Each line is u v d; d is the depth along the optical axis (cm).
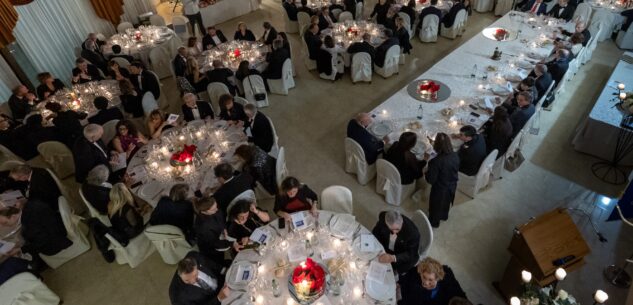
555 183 571
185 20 962
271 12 1195
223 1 1112
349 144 549
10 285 402
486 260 475
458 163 461
